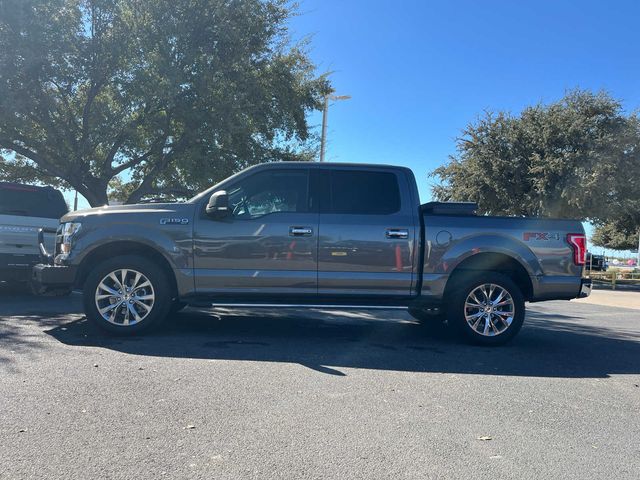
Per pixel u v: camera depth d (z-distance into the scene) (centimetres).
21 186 1028
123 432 362
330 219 656
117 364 523
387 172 681
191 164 1448
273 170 671
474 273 681
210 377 492
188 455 332
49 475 301
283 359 571
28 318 766
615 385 528
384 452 346
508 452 355
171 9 1348
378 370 544
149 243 643
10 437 348
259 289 652
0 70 1216
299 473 314
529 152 2825
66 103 1409
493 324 677
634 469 337
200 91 1360
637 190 2595
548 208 2716
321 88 1817
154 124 1411
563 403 463
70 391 439
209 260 646
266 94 1535
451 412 428
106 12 1355
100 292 639
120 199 2150
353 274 654
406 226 662
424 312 827
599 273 2917
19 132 1419
